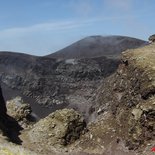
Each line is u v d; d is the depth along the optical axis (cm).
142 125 6794
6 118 8806
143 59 7881
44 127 8012
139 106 7062
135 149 6650
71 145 7631
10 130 8231
